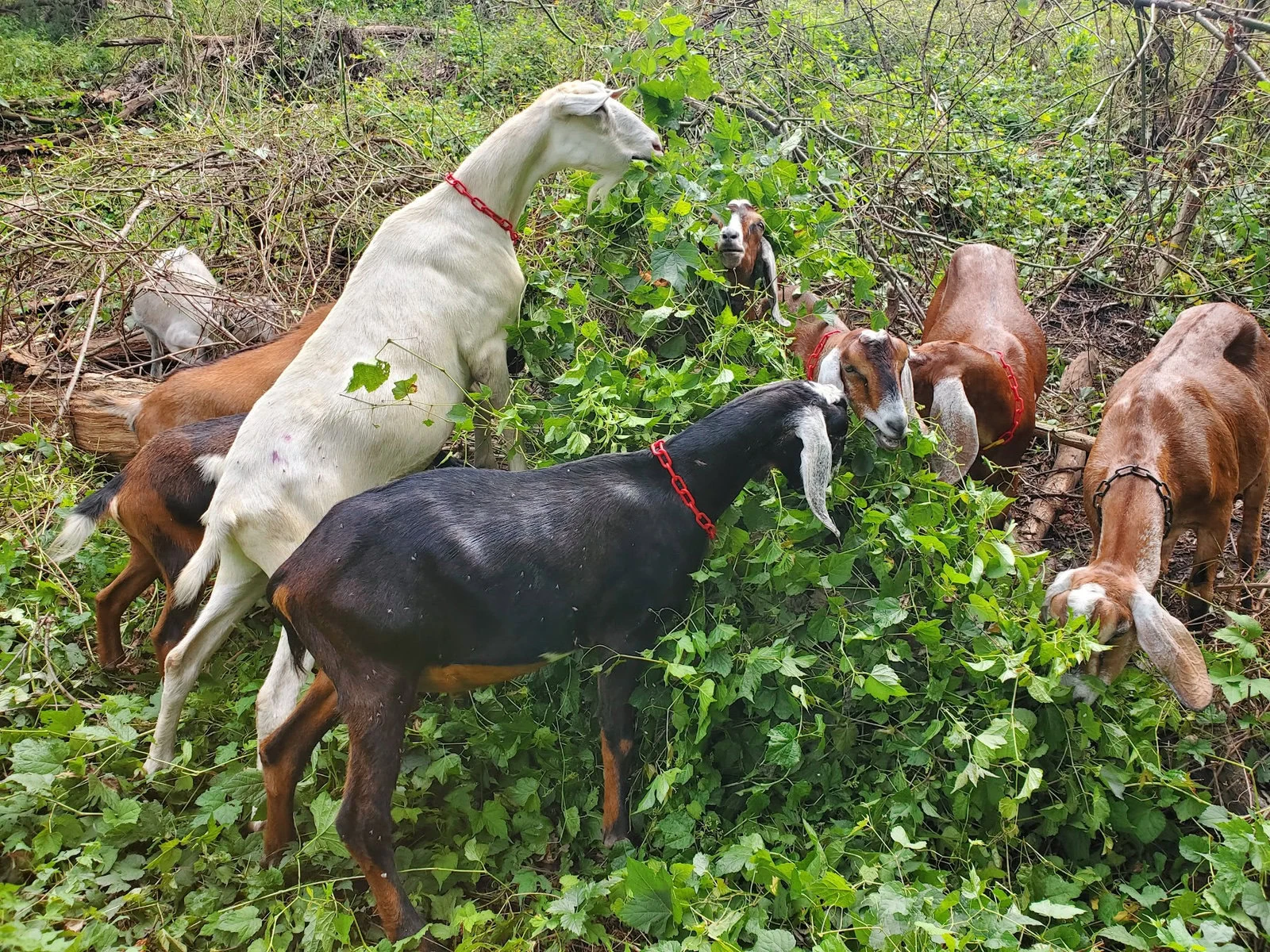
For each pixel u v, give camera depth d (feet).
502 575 10.96
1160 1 24.67
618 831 11.85
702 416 13.52
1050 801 11.96
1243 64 25.34
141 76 38.01
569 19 30.96
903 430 13.29
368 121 24.99
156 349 21.16
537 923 10.53
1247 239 24.18
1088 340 23.12
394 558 10.68
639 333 15.02
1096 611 12.10
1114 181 27.53
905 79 28.66
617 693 11.80
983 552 12.40
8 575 15.20
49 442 18.10
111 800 11.79
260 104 27.50
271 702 11.98
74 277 21.07
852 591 12.75
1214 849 11.21
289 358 15.92
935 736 11.81
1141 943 10.13
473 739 12.78
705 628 12.39
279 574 11.02
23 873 11.37
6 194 22.31
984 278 18.67
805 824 11.19
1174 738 13.25
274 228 21.29
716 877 10.43
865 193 22.95
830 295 20.56
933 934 9.16
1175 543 16.22
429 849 11.92
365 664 10.73
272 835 11.59
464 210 14.82
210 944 10.74
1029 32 32.96
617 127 15.29
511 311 15.26
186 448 13.88
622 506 11.60
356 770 10.61
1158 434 14.60
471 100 31.09
